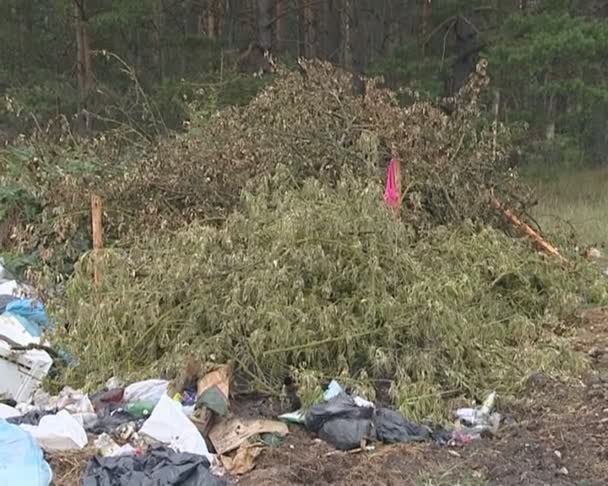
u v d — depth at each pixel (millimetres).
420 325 4680
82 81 15203
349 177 5777
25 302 5297
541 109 17469
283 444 3979
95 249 5418
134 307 4812
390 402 4480
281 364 4535
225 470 3717
